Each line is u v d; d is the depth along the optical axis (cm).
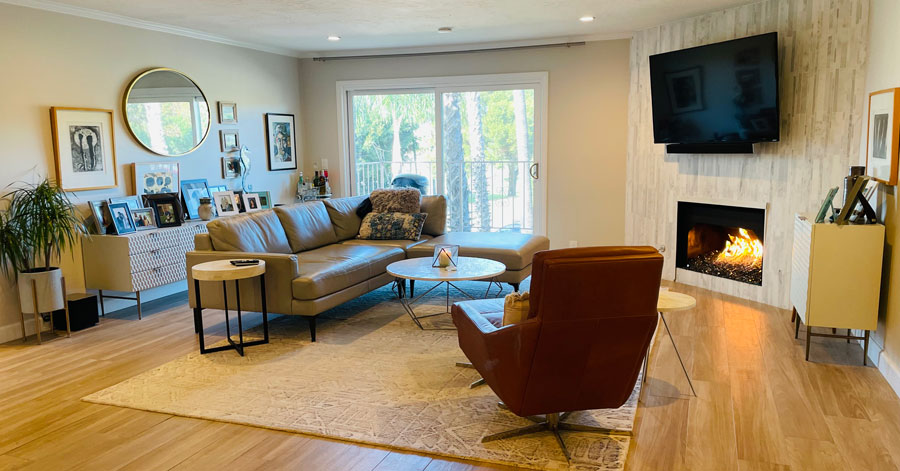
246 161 670
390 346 404
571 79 662
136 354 400
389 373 356
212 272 375
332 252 509
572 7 504
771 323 452
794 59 466
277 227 501
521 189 710
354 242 572
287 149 741
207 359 385
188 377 355
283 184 739
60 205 440
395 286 559
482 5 491
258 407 313
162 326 464
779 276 493
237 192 627
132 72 534
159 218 528
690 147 554
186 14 510
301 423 294
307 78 758
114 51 516
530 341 243
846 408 305
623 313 245
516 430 278
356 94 753
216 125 629
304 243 527
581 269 234
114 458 265
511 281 508
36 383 352
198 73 604
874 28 396
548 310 238
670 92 556
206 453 268
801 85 463
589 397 265
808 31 454
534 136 693
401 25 574
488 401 316
